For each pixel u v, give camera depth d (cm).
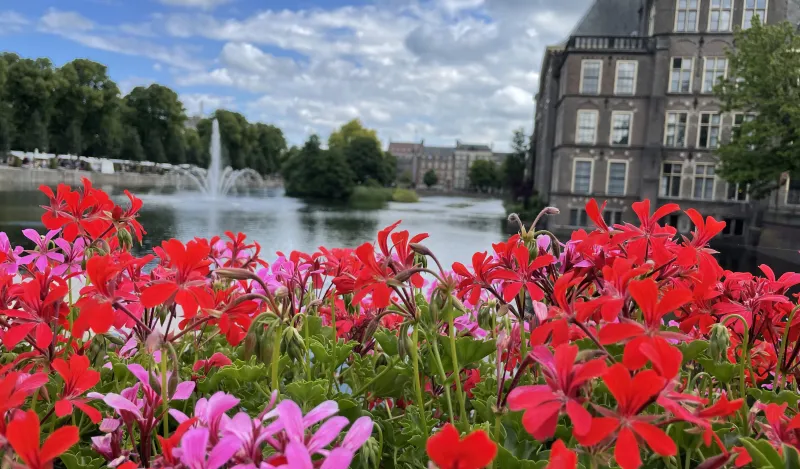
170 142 6103
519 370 109
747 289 168
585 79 3105
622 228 156
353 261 191
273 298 132
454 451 69
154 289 110
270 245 1859
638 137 3070
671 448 78
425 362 163
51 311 130
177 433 90
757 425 130
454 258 1747
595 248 158
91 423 149
